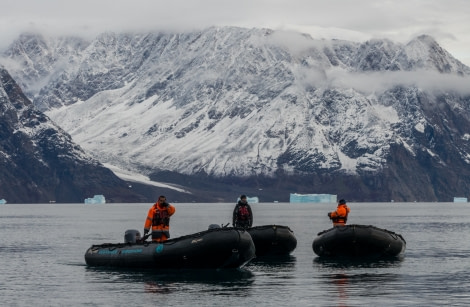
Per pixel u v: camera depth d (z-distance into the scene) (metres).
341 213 71.56
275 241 71.94
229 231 57.69
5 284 55.88
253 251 59.06
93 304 46.31
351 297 48.06
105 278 57.00
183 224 174.62
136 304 45.97
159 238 59.75
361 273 60.91
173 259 58.41
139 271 60.38
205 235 57.72
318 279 56.97
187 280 55.50
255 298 47.75
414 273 60.81
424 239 109.94
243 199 71.38
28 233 134.62
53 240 111.81
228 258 57.59
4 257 80.38
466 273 60.69
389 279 56.97
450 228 150.38
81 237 120.00
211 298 47.75
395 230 141.12
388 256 72.44
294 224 172.62
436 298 47.56
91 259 65.06
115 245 63.53
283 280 56.25
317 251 73.69
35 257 80.31
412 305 45.03
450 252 83.19
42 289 52.91
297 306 44.75
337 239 70.56
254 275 59.38
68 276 59.84
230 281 55.12
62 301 47.62
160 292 50.19
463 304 45.34
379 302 46.09
